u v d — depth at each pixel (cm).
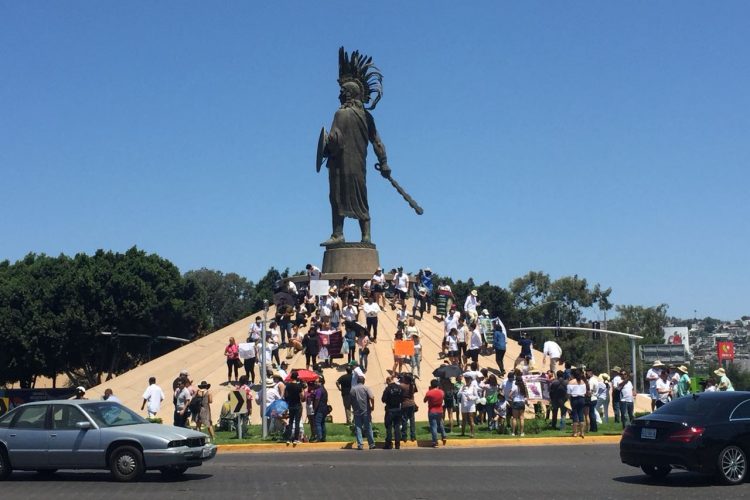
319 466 2525
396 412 3059
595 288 13150
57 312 8425
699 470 2056
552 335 12550
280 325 4853
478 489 2019
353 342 4481
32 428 2295
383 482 2148
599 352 12481
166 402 4506
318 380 3259
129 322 8594
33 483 2238
